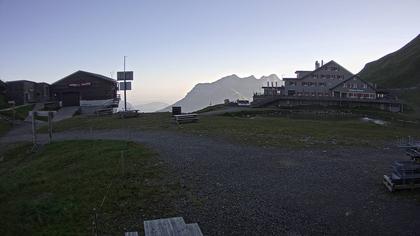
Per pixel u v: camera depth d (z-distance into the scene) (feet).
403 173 55.21
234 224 44.01
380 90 355.56
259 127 132.57
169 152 82.94
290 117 229.45
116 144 94.58
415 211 47.42
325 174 65.26
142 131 127.95
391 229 42.45
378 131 136.46
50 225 43.80
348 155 82.48
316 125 147.84
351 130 130.52
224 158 77.20
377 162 75.00
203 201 51.34
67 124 171.73
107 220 44.98
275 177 63.31
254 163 73.10
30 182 64.90
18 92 266.36
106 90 283.59
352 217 46.03
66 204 50.44
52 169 75.82
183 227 35.83
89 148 92.89
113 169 67.00
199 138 106.01
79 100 284.61
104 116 203.72
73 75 284.82
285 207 49.39
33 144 113.70
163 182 59.52
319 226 43.55
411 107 347.36
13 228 43.21
